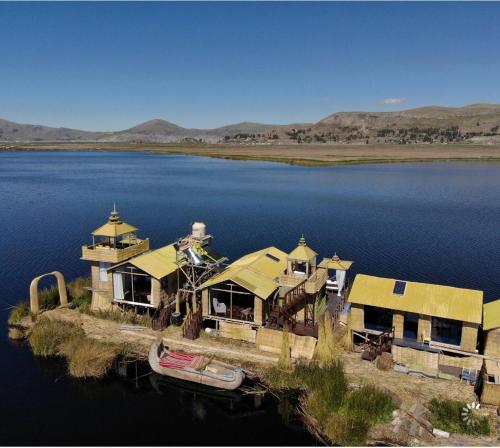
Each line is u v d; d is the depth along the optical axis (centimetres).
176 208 12119
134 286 5188
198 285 4984
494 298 5803
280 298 4569
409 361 3884
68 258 7425
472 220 10431
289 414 3416
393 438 3027
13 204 12731
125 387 3772
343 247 8206
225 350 4184
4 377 3884
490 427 3109
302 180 18525
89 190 15712
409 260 7406
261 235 9106
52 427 3238
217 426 3281
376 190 15425
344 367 3891
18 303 5488
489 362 3716
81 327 4688
